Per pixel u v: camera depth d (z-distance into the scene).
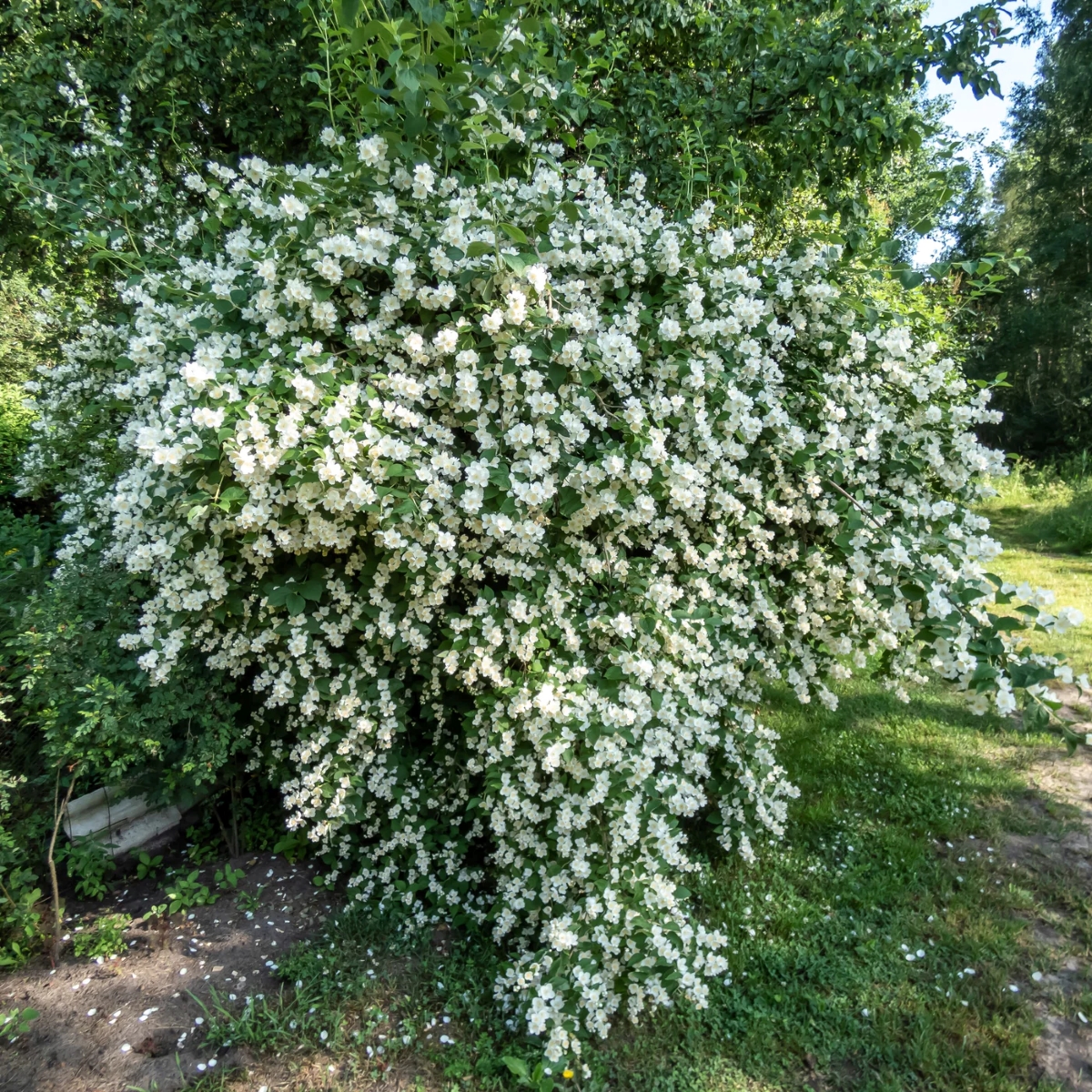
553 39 3.95
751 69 4.58
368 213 2.42
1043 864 3.09
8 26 4.46
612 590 2.50
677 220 3.26
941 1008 2.37
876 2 4.23
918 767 3.83
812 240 3.11
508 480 2.13
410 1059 2.16
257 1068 2.11
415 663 2.59
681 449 2.57
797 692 3.05
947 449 3.05
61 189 3.39
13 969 2.42
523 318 2.10
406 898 2.59
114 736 2.47
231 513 2.00
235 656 2.49
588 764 2.27
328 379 2.04
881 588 2.35
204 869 2.99
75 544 3.06
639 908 2.25
